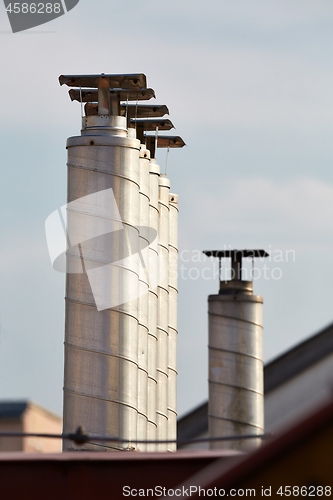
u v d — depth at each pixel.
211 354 60.91
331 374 10.12
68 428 45.75
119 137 46.94
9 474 20.16
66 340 46.38
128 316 46.44
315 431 9.96
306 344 43.34
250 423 59.38
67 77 47.16
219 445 59.16
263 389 60.12
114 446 45.22
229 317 60.47
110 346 46.00
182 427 64.62
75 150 47.03
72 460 20.28
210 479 10.09
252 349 60.41
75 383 45.97
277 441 10.04
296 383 44.47
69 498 20.09
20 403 30.42
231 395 59.94
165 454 20.83
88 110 48.84
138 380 49.88
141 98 48.66
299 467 10.12
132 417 46.53
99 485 20.27
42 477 20.23
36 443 31.84
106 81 47.94
